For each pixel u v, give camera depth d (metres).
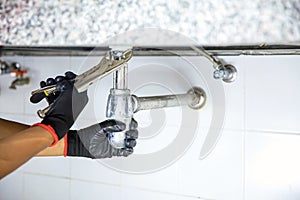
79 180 1.09
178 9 0.42
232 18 0.40
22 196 1.20
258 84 0.85
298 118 0.82
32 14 0.48
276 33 0.39
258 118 0.86
